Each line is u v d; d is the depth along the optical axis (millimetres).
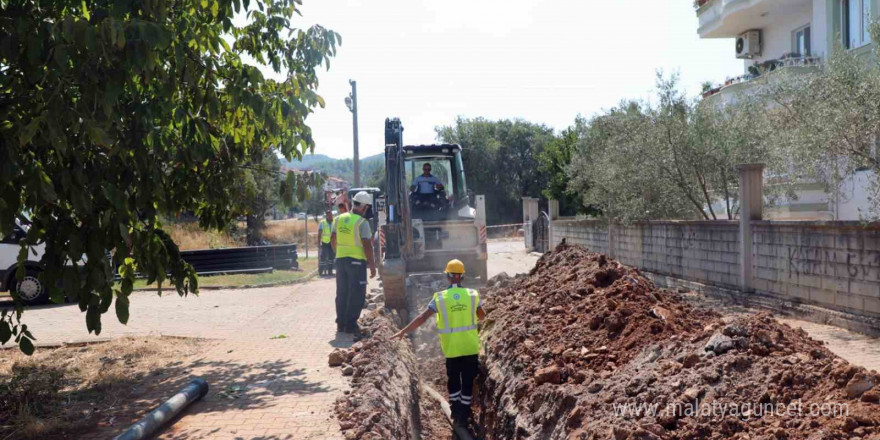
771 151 13227
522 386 6355
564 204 32781
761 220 12422
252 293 15258
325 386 6465
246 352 8164
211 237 29438
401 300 11422
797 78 13477
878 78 9891
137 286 16250
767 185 14469
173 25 5590
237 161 7461
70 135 4656
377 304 11695
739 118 15078
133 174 5254
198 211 7715
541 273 11055
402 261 11289
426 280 14016
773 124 13992
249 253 21312
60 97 4301
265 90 6883
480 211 14539
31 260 13312
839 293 10227
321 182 6672
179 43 5328
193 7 5898
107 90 4516
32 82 4582
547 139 52812
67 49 4434
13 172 4234
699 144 14930
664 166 15359
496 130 53469
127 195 5297
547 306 8398
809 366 4395
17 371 6844
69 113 4328
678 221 15812
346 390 6270
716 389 4484
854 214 14211
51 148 4762
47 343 8750
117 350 8195
